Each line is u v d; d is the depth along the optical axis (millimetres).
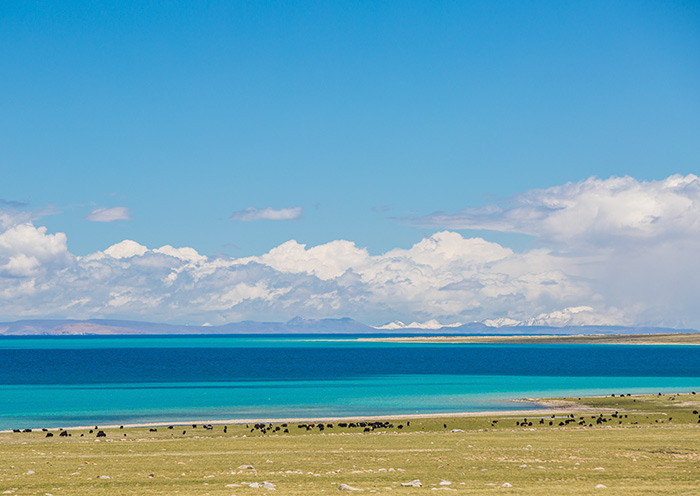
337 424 74562
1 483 35656
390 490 32188
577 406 97938
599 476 37438
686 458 45562
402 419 81562
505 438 59500
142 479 36969
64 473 39219
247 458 46656
